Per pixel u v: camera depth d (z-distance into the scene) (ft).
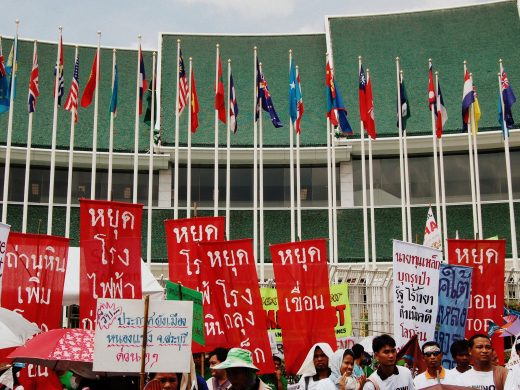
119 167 112.37
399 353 34.27
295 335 45.39
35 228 108.58
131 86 120.98
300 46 126.62
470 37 122.62
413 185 113.19
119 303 27.37
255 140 89.30
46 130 114.42
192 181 114.11
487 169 112.37
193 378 28.73
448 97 116.88
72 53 121.49
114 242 40.47
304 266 46.14
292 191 87.97
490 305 47.03
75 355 30.71
